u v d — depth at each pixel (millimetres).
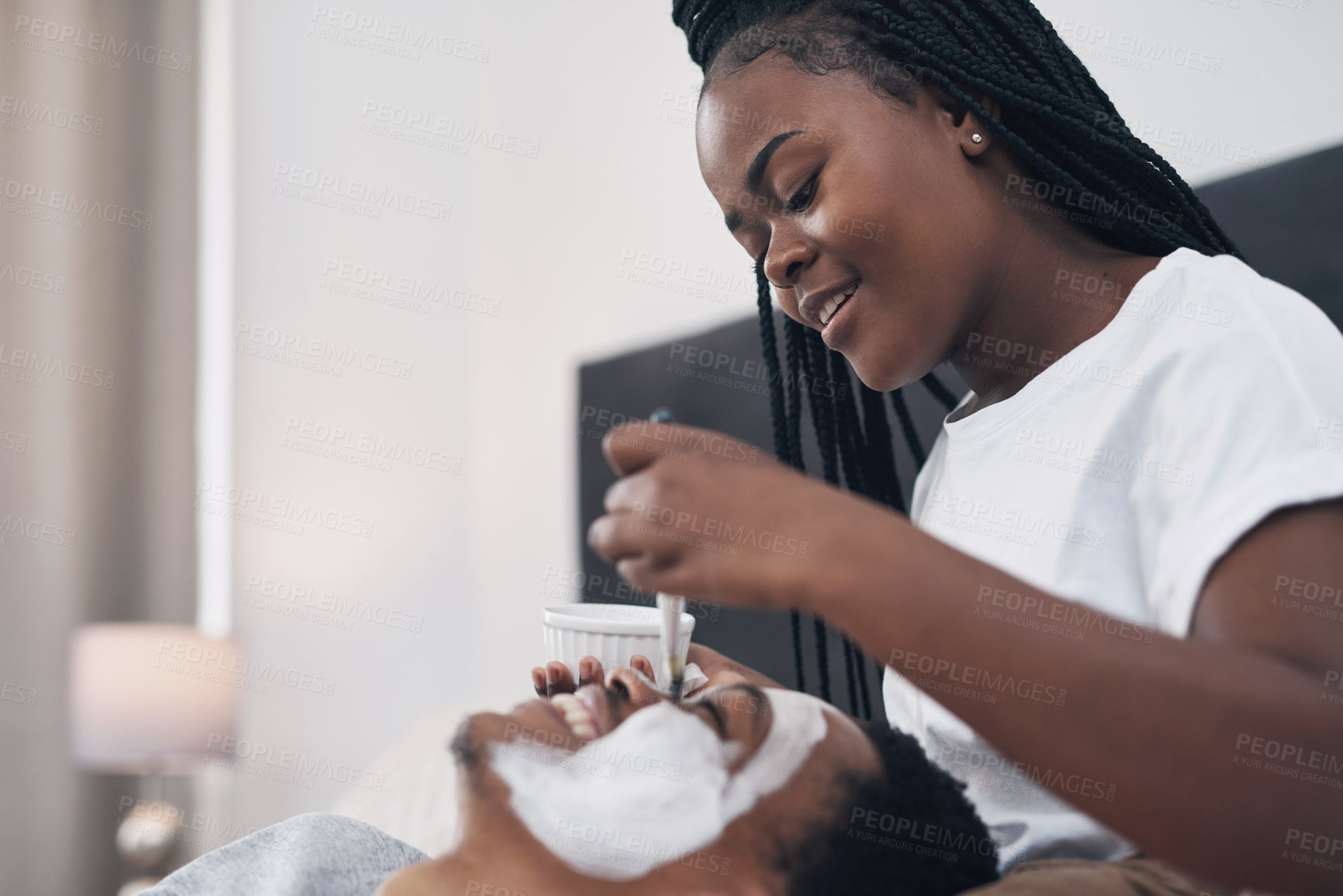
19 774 2504
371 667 2678
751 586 438
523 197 2389
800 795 521
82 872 2543
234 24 2850
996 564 682
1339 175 1009
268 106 2812
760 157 689
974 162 706
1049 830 608
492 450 2502
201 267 2789
